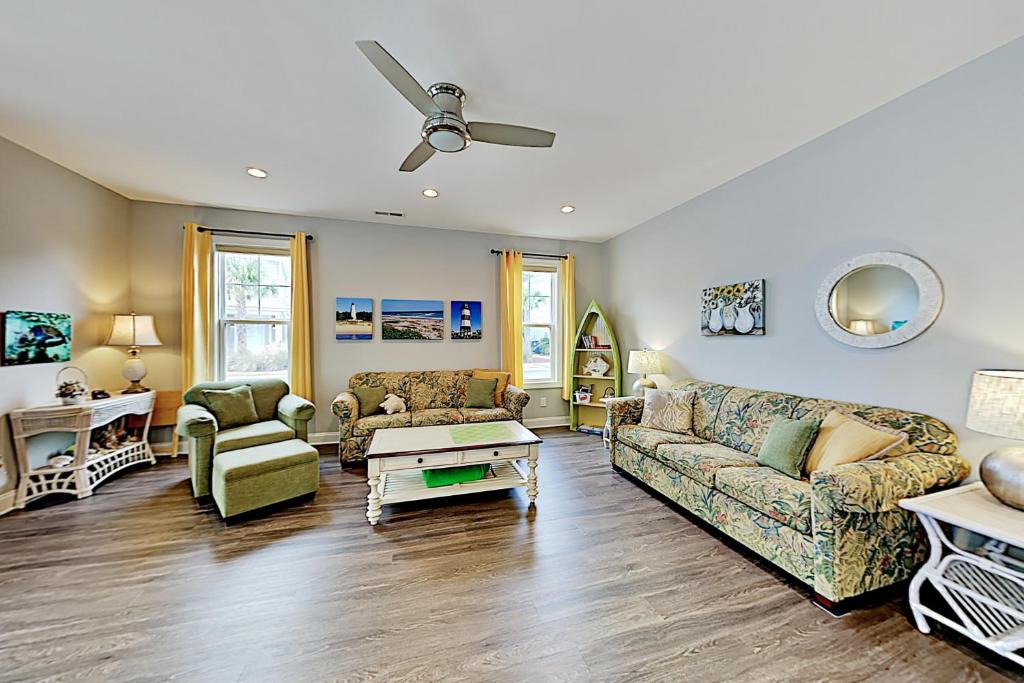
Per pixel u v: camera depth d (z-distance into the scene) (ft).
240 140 9.02
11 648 5.20
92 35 5.88
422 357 16.08
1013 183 6.13
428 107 6.62
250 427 11.41
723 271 11.62
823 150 8.82
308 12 5.43
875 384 7.95
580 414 17.62
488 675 4.85
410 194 12.36
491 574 6.91
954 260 6.79
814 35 5.90
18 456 9.29
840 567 5.90
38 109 7.83
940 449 6.70
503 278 16.80
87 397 10.84
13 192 9.23
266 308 14.46
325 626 5.67
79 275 11.10
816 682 4.75
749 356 10.81
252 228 14.02
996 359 6.33
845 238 8.42
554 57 6.34
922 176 7.17
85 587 6.47
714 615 5.92
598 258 18.29
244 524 8.68
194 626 5.64
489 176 10.96
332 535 8.24
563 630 5.61
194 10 5.41
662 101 7.54
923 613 5.57
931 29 5.80
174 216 13.33
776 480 7.27
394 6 5.33
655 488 10.07
